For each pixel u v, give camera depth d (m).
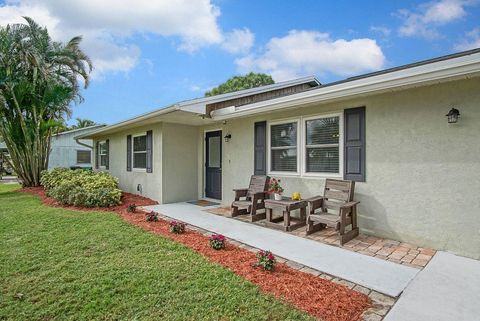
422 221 4.19
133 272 3.16
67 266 3.31
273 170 6.31
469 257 3.78
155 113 6.87
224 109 6.64
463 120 3.83
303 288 2.84
